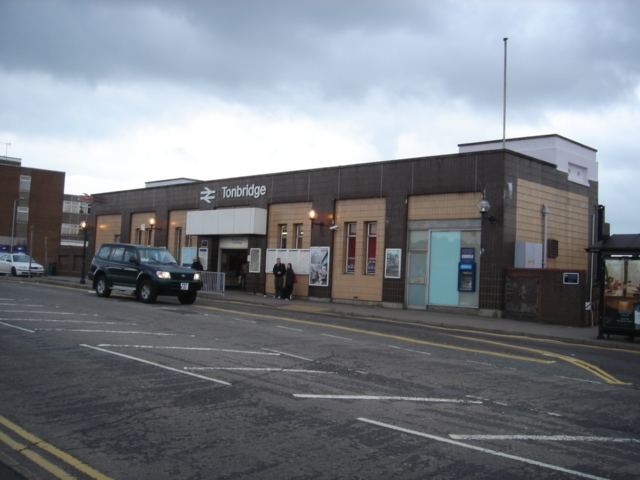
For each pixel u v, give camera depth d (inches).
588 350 605.9
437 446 243.8
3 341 459.8
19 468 205.0
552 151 1147.9
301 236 1187.9
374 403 311.7
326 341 541.3
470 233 932.0
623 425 293.0
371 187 1056.2
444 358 480.7
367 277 1056.8
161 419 268.5
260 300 1064.2
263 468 211.8
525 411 312.5
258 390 329.1
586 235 1112.8
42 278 1588.3
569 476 215.9
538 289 856.3
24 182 3019.2
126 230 1631.4
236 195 1311.5
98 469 206.8
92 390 317.4
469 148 1288.1
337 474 208.1
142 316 673.6
